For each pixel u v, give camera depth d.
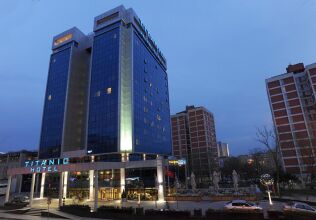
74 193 60.56
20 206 43.19
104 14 96.94
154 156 93.12
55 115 97.56
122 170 56.69
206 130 142.88
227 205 30.14
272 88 92.00
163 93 115.19
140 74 93.62
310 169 66.56
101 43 93.25
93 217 31.95
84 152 63.31
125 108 84.06
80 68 104.94
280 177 60.28
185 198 44.03
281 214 24.09
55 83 102.44
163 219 27.25
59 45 107.75
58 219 31.95
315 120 81.19
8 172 50.59
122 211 30.53
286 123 85.94
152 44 111.75
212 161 136.62
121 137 78.88
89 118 85.94
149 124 93.69
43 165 46.00
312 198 43.81
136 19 99.12
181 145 147.88
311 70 84.81
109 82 85.75
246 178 120.31
